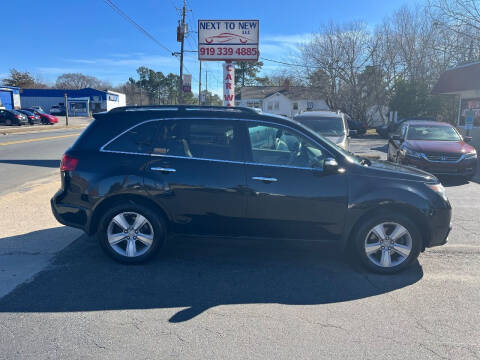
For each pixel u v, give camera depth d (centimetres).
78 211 471
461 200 870
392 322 357
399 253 459
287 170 457
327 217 456
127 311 371
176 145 469
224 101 1557
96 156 471
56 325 345
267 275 457
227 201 458
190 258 503
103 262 484
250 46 1527
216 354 307
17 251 516
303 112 1215
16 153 1638
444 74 2089
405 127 1234
